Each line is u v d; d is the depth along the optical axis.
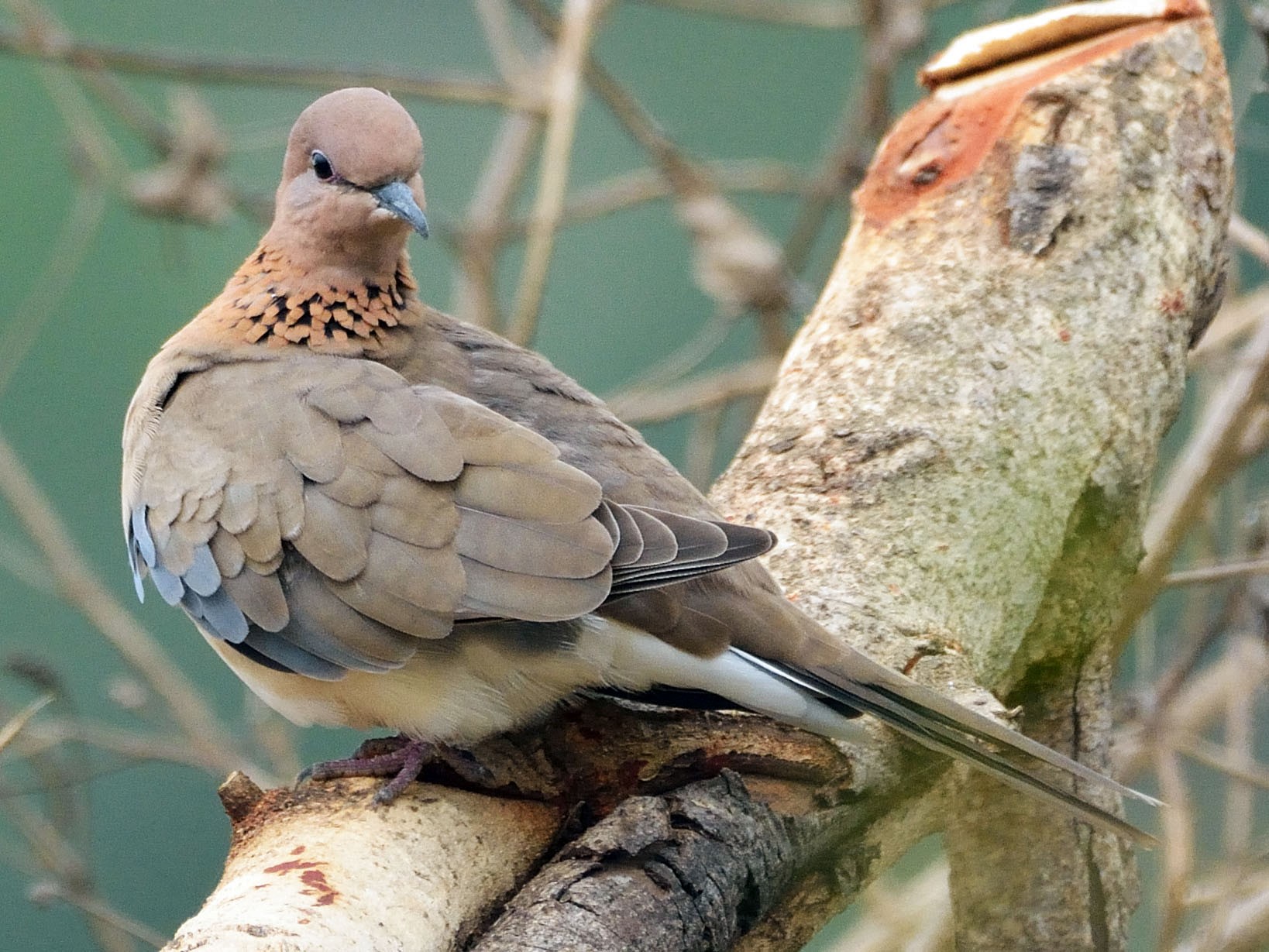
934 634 8.85
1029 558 9.52
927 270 10.25
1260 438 13.15
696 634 7.95
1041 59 10.88
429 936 7.16
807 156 22.75
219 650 9.02
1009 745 7.74
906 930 13.17
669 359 21.03
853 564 9.09
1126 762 12.73
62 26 18.86
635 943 6.95
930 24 16.95
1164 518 12.55
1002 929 9.35
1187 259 10.38
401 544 8.03
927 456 9.47
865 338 10.12
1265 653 12.72
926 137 10.80
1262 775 12.71
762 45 22.91
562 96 14.70
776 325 15.54
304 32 21.20
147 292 19.69
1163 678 13.77
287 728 15.78
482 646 8.07
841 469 9.52
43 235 19.73
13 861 14.98
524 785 8.04
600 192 16.08
